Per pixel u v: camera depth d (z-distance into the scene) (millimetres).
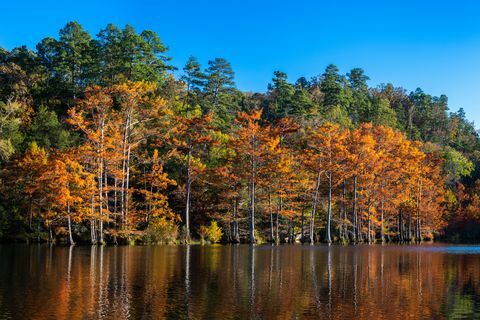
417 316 17516
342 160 70375
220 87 109875
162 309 17812
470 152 145750
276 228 67875
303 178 70875
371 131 86000
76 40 95562
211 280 25234
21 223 58344
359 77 163625
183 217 68750
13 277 25375
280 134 71250
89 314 16844
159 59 98625
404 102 176750
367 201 77438
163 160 64375
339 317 17219
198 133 64375
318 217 77750
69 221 54438
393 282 25594
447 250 54625
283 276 27422
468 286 24406
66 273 27141
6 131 67750
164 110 63344
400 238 87375
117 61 90688
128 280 24703
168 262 34125
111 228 59938
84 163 57344
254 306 18703
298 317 17109
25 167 56875
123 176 57438
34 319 16062
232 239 68438
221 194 65875
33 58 96562
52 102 86188
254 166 66188
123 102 61500
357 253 47156
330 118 111062
